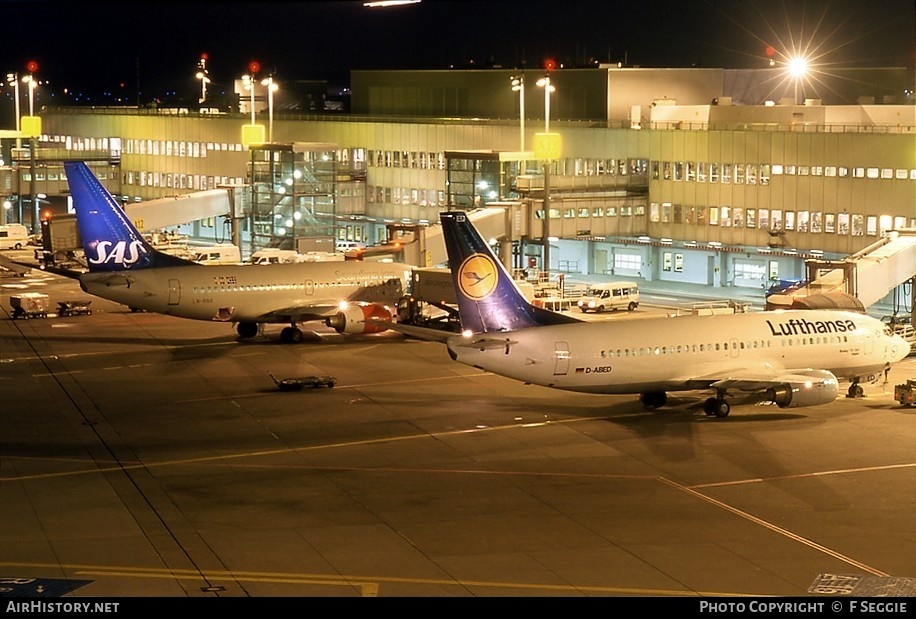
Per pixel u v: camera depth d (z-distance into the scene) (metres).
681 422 62.50
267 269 86.25
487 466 54.34
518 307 61.41
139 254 82.81
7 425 62.09
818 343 67.00
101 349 83.81
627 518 46.81
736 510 47.88
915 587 39.12
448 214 59.59
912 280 90.88
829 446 57.66
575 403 66.94
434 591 38.66
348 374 75.12
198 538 44.34
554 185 121.62
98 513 47.44
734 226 113.62
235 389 70.75
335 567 41.12
